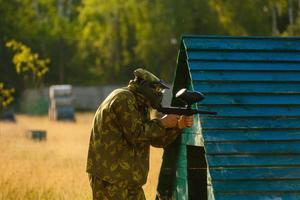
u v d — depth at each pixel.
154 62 144.75
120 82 158.12
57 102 102.94
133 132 14.20
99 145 14.42
